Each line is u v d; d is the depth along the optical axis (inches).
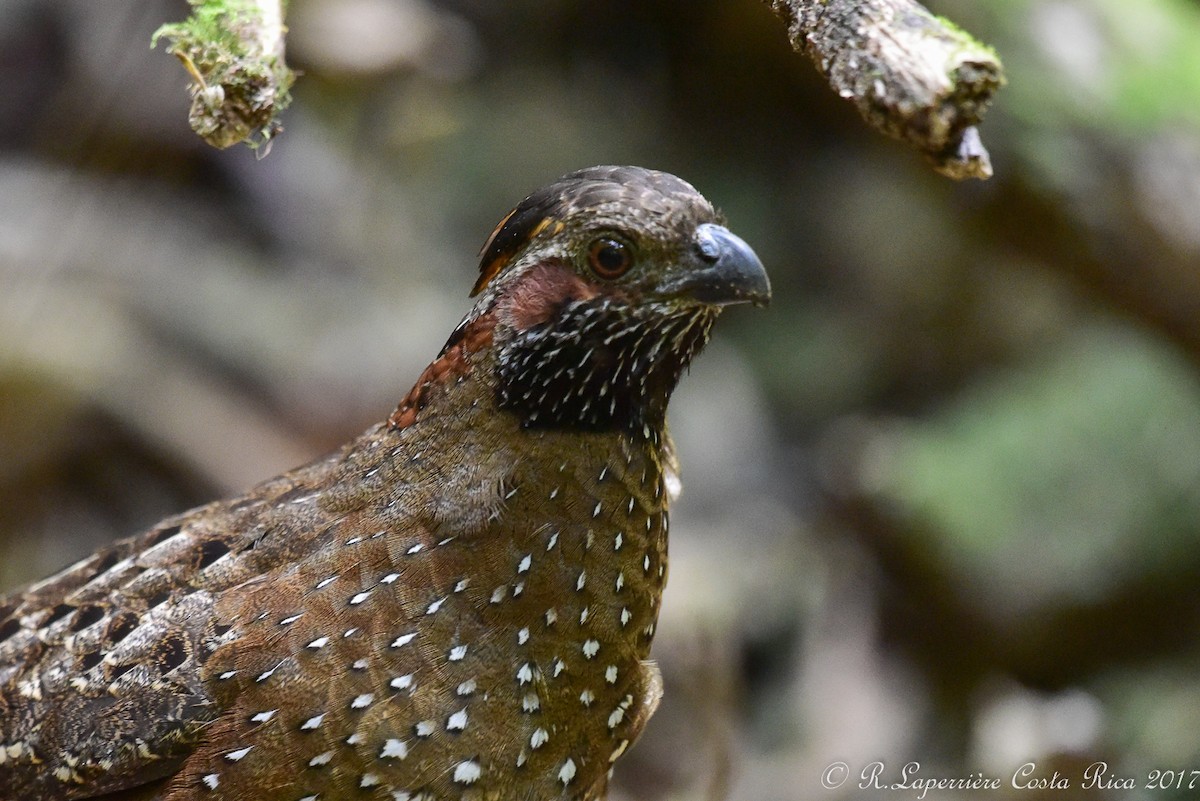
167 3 520.1
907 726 480.1
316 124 583.5
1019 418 520.7
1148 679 446.3
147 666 223.0
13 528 484.4
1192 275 418.9
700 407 667.4
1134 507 471.5
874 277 697.0
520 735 216.8
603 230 204.5
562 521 214.2
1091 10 427.5
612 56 718.5
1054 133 419.8
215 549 233.9
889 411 682.2
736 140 716.7
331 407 528.4
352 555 217.3
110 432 491.5
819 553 542.3
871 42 160.4
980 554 476.7
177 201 556.4
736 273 205.0
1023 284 632.4
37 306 486.9
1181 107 419.8
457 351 217.6
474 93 710.5
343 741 212.4
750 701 512.4
